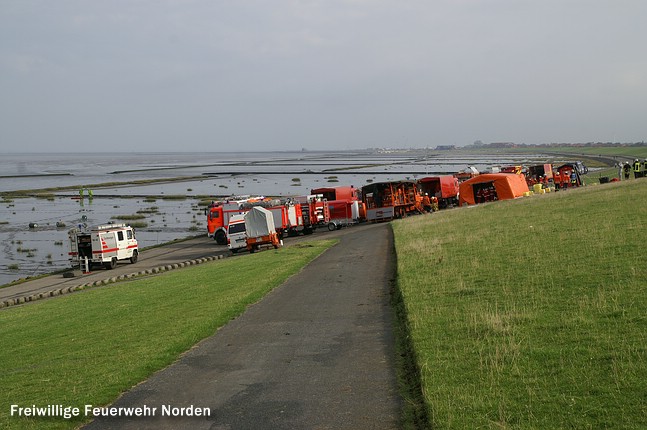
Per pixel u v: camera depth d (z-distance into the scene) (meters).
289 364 13.38
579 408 8.94
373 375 12.02
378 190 59.34
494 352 11.67
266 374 12.80
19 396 13.20
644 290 14.65
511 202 50.03
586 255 20.08
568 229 27.19
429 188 69.69
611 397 9.13
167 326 18.28
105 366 14.51
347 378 12.02
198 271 34.34
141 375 13.35
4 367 16.36
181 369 13.72
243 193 121.06
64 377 14.20
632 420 8.38
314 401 10.94
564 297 15.12
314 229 60.50
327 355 13.79
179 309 21.20
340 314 18.00
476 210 47.28
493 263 21.36
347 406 10.52
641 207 31.38
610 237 22.88
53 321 23.33
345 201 59.56
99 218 86.69
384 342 14.34
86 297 29.73
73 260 45.88
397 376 11.79
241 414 10.65
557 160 198.62
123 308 23.58
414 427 9.35
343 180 145.62
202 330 17.09
